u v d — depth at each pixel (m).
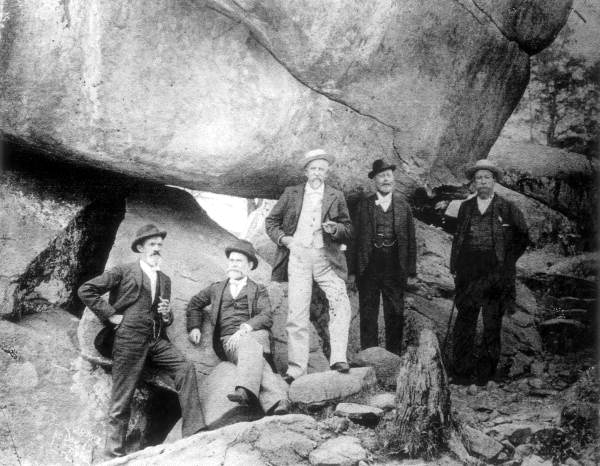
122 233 7.34
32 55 7.18
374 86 7.65
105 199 7.93
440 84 8.03
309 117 7.51
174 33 7.13
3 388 6.72
